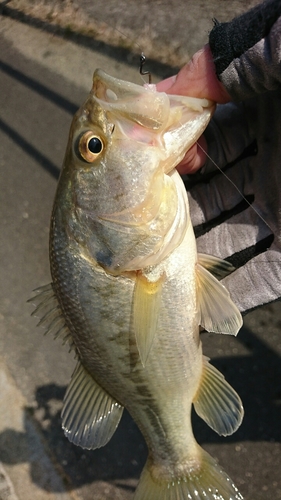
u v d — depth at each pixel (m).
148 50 0.50
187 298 0.23
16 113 0.60
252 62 0.21
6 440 0.40
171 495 0.27
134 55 0.50
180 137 0.21
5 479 0.38
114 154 0.21
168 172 0.23
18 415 0.41
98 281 0.23
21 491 0.37
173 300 0.23
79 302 0.23
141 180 0.21
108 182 0.22
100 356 0.24
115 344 0.23
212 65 0.22
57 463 0.38
